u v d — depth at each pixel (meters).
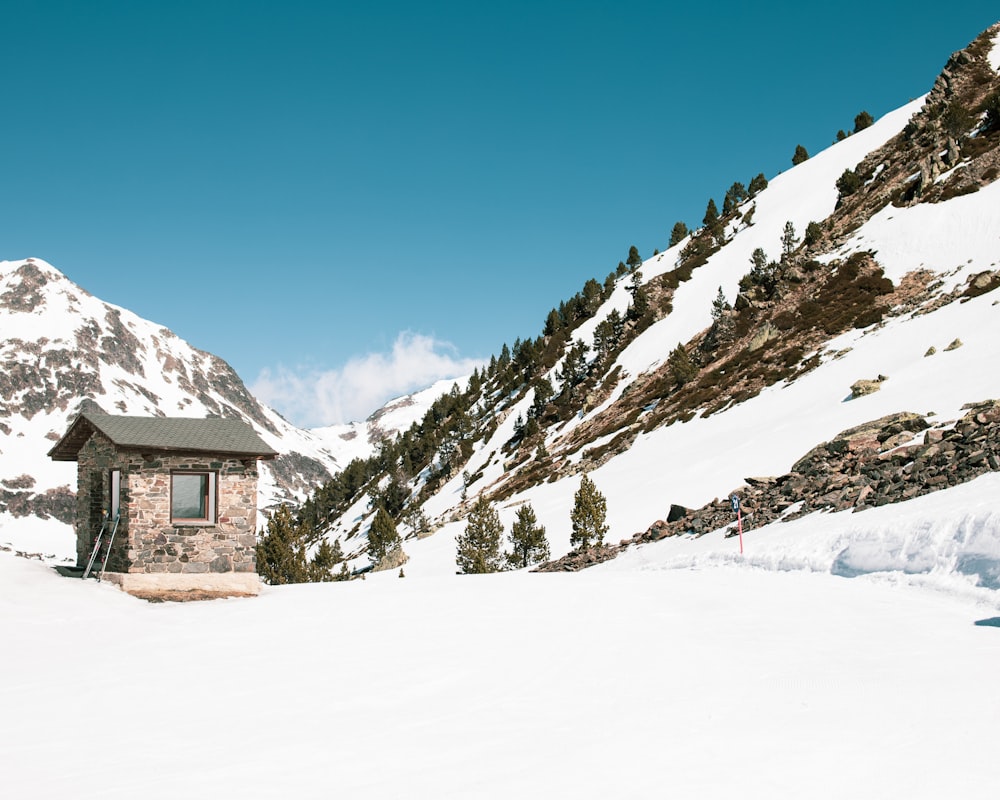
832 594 18.52
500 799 7.05
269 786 7.70
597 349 125.56
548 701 10.66
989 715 8.77
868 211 96.81
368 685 12.15
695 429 66.25
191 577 24.83
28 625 17.97
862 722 8.84
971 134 91.88
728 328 91.44
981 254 68.88
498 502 82.19
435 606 21.09
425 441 155.50
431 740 9.09
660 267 148.50
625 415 88.94
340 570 81.38
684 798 6.89
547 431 111.12
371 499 145.00
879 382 51.34
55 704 11.54
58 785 7.95
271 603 23.14
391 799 7.20
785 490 33.47
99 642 16.66
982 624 13.96
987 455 23.88
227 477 26.02
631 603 19.84
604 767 7.81
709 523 34.50
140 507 24.59
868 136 137.50
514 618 18.31
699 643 14.02
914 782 7.04
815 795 6.87
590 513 45.72
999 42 113.06
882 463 29.70
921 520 20.23
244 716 10.62
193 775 8.15
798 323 78.06
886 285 74.44
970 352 48.41
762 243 122.56
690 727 9.05
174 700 11.66
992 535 17.25
